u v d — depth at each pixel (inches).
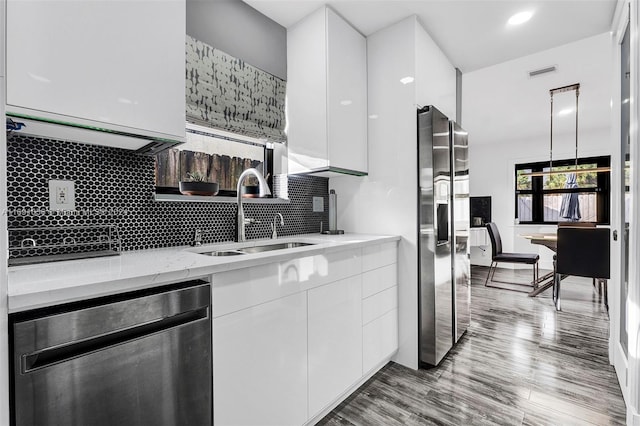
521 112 168.4
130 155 57.4
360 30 87.7
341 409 64.2
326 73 77.0
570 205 217.6
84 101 39.4
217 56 70.0
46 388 28.8
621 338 74.4
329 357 61.4
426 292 80.3
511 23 84.4
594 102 153.3
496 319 116.6
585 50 102.7
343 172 84.0
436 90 93.2
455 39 91.4
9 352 27.6
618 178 76.3
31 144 46.5
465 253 101.5
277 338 50.7
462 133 99.6
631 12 59.4
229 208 74.0
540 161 224.7
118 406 33.3
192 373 39.5
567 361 83.4
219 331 42.5
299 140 83.1
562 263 127.0
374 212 89.4
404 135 83.1
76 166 50.8
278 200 85.0
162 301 36.7
